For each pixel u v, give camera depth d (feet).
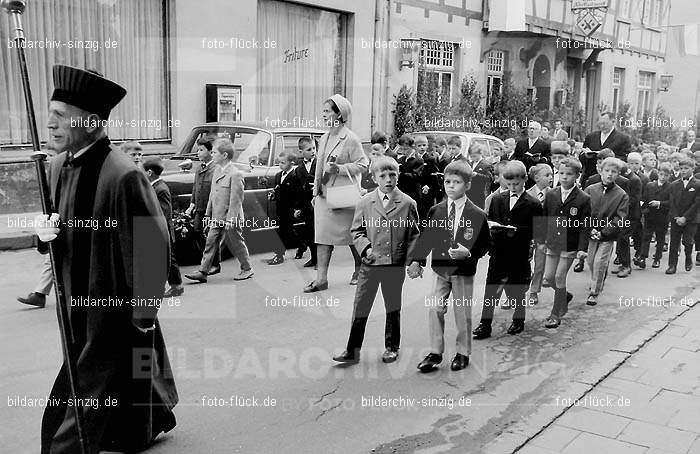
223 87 38.19
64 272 11.26
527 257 19.79
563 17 62.69
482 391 15.83
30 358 16.42
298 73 42.93
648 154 32.89
